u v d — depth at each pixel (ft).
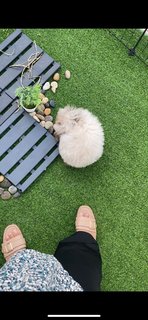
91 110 4.91
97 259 4.43
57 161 4.77
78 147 4.38
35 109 4.75
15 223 4.65
